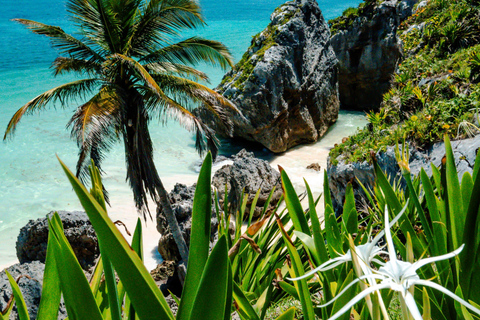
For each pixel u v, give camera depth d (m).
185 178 18.27
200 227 0.98
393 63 24.12
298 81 20.94
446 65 9.65
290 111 20.95
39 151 22.31
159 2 10.32
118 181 18.33
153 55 11.45
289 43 20.69
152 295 0.81
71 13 10.40
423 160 6.92
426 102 8.66
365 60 25.03
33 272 5.86
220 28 68.12
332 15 77.19
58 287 1.07
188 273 0.98
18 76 39.72
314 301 2.49
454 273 1.65
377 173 1.82
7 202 17.02
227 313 1.09
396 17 23.53
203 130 10.73
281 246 3.14
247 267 3.36
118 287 1.40
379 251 1.03
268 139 20.20
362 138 9.05
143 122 10.92
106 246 0.79
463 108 7.25
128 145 10.98
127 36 10.87
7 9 106.44
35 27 10.07
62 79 38.34
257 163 14.55
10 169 20.05
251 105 19.55
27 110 10.32
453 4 13.57
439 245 1.70
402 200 3.34
